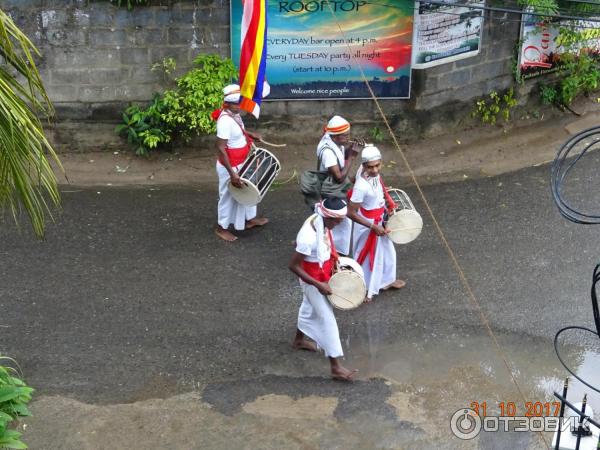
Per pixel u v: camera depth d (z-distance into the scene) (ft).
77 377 22.34
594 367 23.08
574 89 40.04
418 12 35.01
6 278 26.78
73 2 33.53
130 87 35.17
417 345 23.98
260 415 21.04
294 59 35.24
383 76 36.09
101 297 25.98
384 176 35.22
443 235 30.07
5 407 17.72
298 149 36.70
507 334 24.47
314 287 21.53
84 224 30.37
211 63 34.81
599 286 26.61
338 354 22.02
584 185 33.96
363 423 20.80
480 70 37.91
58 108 35.14
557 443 16.66
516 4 37.04
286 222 31.04
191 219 31.12
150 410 21.17
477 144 37.96
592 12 38.47
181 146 36.35
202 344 23.82
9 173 15.96
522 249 29.09
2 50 15.48
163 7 34.01
